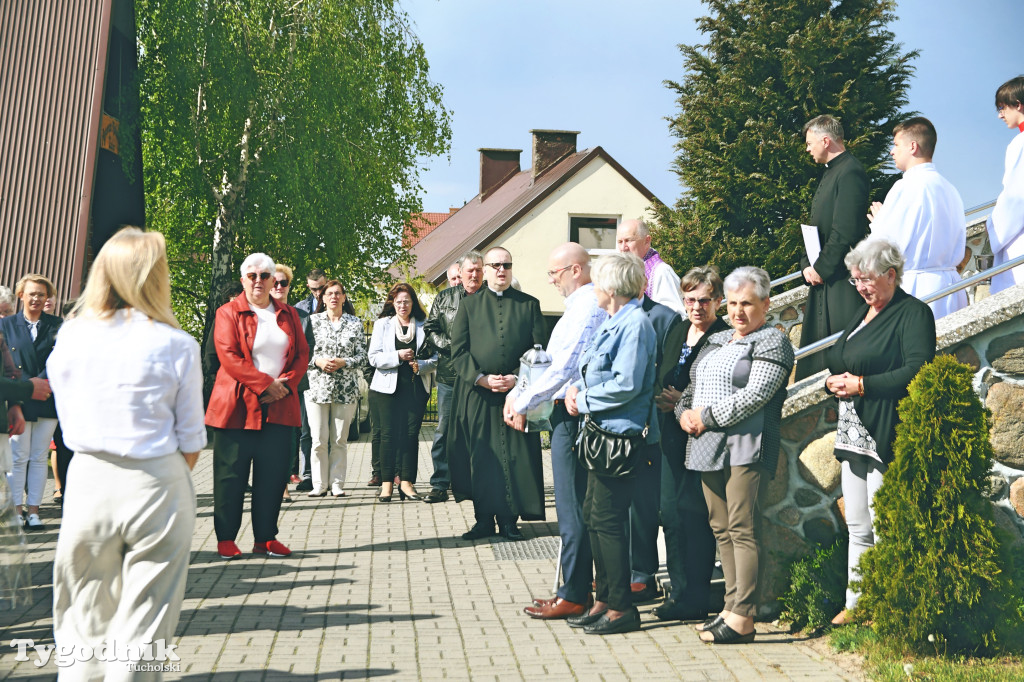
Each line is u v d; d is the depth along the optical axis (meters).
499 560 7.22
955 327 5.45
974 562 4.61
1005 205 6.59
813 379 5.87
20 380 6.30
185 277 26.11
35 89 14.20
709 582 5.60
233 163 23.06
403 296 9.98
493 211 38.12
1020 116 6.48
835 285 6.39
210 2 22.23
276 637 5.24
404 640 5.20
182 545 3.72
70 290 13.47
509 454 7.88
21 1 14.55
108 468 3.61
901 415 4.75
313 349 10.12
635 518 5.89
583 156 34.78
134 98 17.47
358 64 23.81
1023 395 5.43
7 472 5.76
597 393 5.14
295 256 24.70
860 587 4.86
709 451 5.12
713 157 28.84
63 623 3.67
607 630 5.30
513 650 5.02
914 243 6.29
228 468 7.21
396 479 11.55
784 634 5.34
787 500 5.64
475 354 7.89
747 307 5.17
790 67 28.28
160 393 3.67
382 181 26.03
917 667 4.53
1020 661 4.65
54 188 13.83
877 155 27.78
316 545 7.77
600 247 35.12
